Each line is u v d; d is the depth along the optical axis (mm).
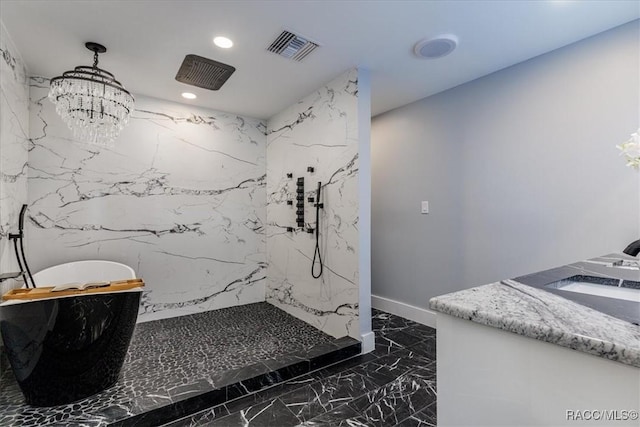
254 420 1723
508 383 744
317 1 1740
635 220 1899
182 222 3396
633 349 553
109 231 3000
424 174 3152
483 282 2666
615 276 1162
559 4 1754
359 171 2520
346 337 2607
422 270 3174
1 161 1984
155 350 2475
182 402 1756
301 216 3199
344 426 1666
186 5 1770
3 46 1985
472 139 2746
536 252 2334
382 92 3008
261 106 3463
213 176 3588
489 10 1813
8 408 1713
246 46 2213
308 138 3117
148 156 3199
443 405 877
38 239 2678
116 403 1735
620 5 1757
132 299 1931
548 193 2270
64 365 1723
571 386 645
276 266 3729
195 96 3170
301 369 2199
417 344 2686
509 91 2492
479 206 2695
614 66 1970
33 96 2645
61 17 1867
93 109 2080
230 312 3502
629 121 1914
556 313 750
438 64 2467
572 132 2150
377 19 1906
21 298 1636
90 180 2914
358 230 2527
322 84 2867
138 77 2711
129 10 1809
